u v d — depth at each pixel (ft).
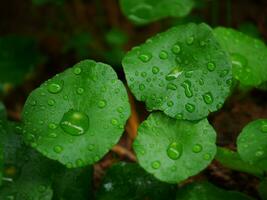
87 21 1.10
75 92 0.55
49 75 1.04
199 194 0.57
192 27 0.58
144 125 0.54
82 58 1.01
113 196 0.59
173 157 0.53
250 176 0.69
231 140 0.70
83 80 0.55
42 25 1.11
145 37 1.03
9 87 0.99
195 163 0.53
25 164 0.56
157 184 0.59
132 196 0.59
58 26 1.11
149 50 0.57
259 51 0.64
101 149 0.52
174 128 0.55
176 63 0.56
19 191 0.55
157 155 0.53
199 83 0.56
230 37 0.65
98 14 1.08
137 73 0.56
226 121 0.73
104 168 0.75
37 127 0.53
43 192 0.55
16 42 0.97
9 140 0.57
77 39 1.00
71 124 0.53
